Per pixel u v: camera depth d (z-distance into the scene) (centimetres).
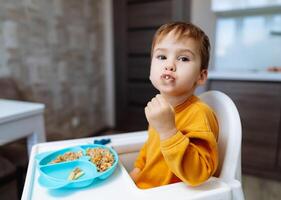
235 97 164
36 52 189
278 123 156
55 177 49
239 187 47
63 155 58
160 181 59
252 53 212
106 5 271
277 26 197
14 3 167
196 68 55
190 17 222
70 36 226
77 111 245
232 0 187
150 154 65
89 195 44
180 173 43
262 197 147
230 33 218
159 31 60
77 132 247
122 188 46
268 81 155
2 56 161
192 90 59
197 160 44
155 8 239
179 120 54
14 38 169
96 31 264
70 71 230
